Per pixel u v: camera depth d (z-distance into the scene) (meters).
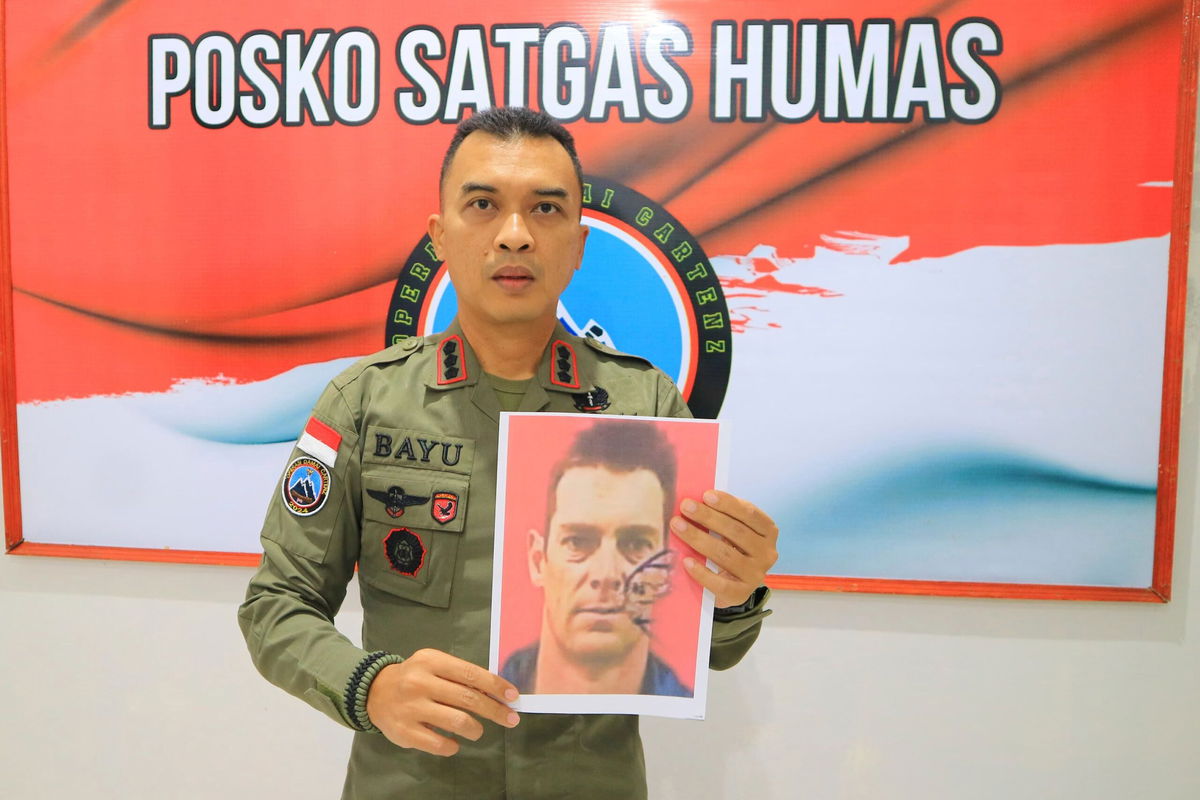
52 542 1.44
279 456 1.41
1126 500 1.31
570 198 0.84
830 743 1.38
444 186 0.87
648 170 1.34
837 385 1.34
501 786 0.83
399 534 0.84
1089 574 1.32
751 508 0.77
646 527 0.79
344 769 1.45
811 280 1.33
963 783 1.37
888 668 1.37
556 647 0.78
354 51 1.36
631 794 0.86
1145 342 1.30
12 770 1.50
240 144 1.38
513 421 0.78
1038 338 1.31
